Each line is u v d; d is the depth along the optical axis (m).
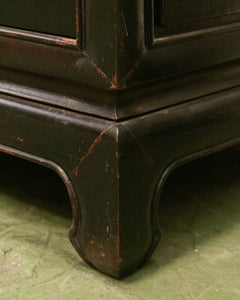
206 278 1.24
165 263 1.30
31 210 1.53
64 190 1.64
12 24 1.24
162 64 1.16
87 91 1.17
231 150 1.86
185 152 1.26
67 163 1.22
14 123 1.29
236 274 1.26
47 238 1.39
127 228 1.19
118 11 1.06
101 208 1.19
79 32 1.12
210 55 1.25
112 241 1.20
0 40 1.26
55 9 1.15
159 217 1.49
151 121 1.17
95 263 1.26
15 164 1.78
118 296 1.19
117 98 1.13
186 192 1.62
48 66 1.20
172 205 1.55
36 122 1.25
